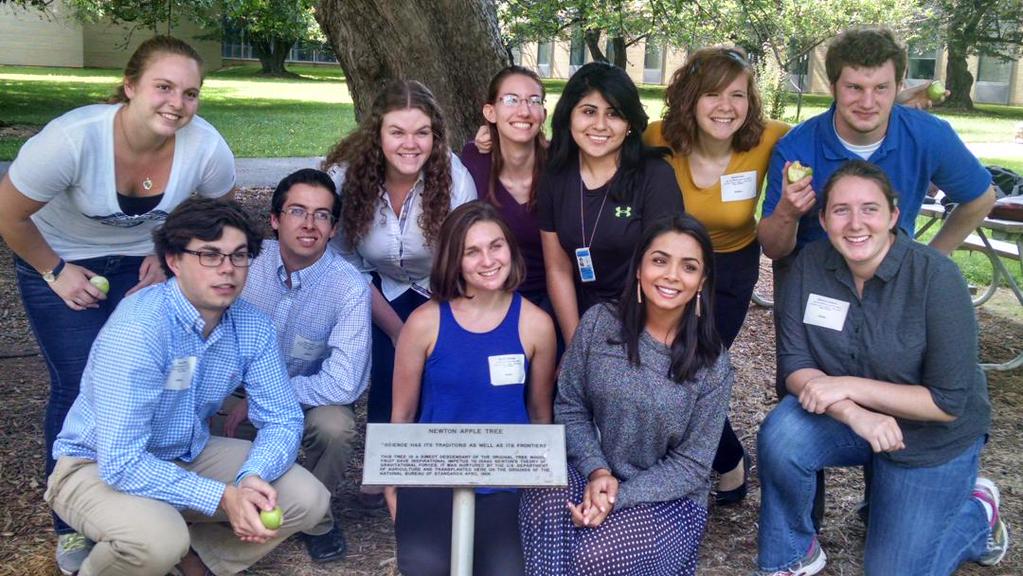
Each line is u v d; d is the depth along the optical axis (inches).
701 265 115.3
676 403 118.1
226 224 109.7
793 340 130.2
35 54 1651.1
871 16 871.1
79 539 129.2
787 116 784.3
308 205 132.3
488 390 121.5
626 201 136.3
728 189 150.1
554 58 1779.0
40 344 133.6
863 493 161.6
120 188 128.3
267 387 122.4
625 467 122.9
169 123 122.6
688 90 143.7
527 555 115.3
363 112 229.1
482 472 106.6
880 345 122.1
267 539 112.1
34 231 126.5
